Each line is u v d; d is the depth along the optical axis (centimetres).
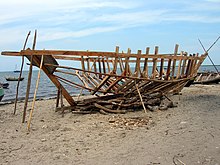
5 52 943
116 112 1095
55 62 1039
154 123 902
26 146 691
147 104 1173
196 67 1538
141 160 566
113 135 768
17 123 984
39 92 3166
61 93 1121
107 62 1443
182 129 807
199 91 1975
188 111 1116
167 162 549
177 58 1281
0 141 743
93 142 707
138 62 1122
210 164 529
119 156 595
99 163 559
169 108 1206
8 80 5919
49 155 617
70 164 559
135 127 852
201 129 798
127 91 1212
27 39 1016
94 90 1170
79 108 1146
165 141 692
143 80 1166
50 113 1180
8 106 1523
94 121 960
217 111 1100
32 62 1006
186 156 579
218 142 665
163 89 1370
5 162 581
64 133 809
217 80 2742
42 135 793
